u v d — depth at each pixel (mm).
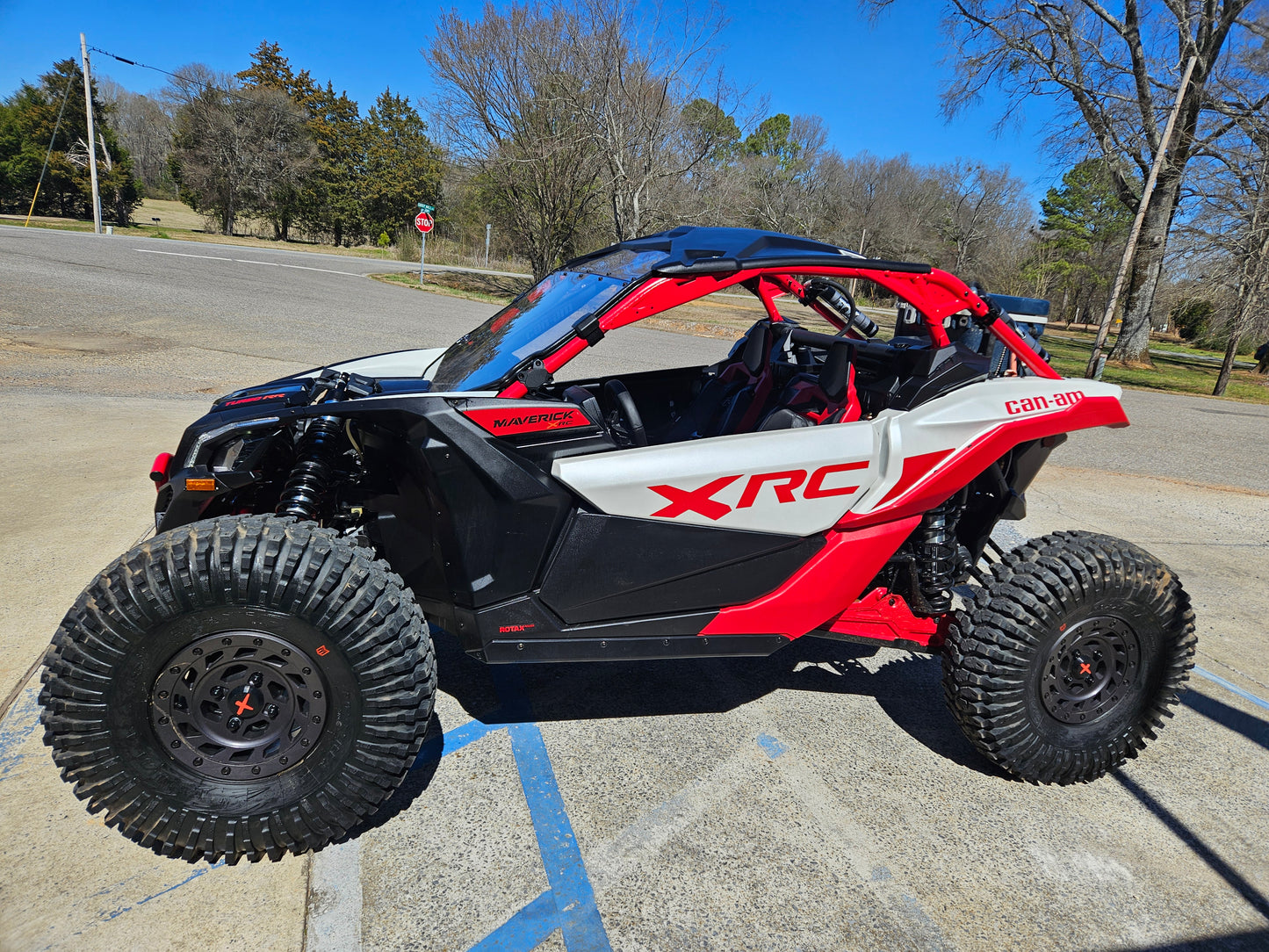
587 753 2879
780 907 2182
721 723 3127
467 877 2234
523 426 2385
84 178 46125
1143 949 2107
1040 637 2586
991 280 57406
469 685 3338
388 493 2539
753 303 28047
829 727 3137
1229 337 19359
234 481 2383
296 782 2148
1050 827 2598
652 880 2260
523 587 2467
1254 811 2752
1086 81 21547
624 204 23172
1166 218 24109
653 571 2539
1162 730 3258
